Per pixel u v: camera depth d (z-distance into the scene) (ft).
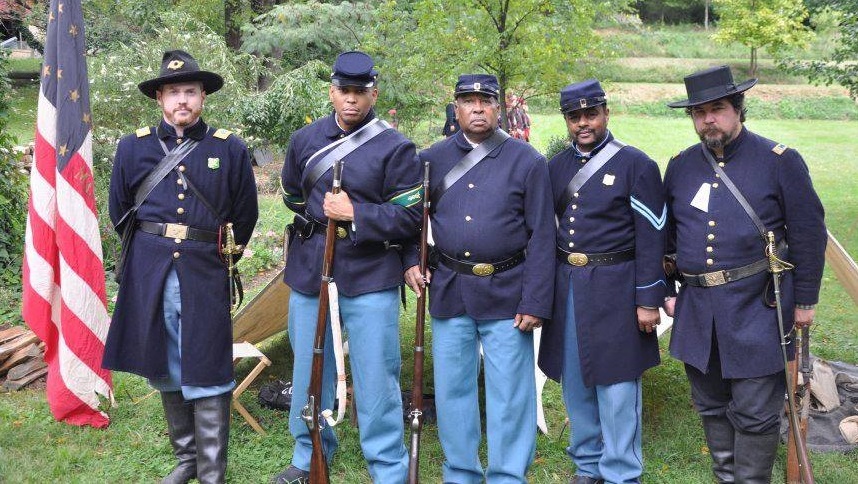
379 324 11.35
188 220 11.54
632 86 91.56
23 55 82.89
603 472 11.64
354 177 11.17
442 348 11.34
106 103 23.12
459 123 11.31
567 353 11.68
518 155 11.16
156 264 11.44
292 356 17.60
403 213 11.11
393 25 31.07
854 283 14.10
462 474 11.55
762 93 88.07
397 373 11.73
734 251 10.78
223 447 11.68
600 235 11.32
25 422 14.03
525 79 26.86
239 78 36.63
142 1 50.55
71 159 14.14
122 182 11.66
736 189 10.84
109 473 12.37
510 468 11.17
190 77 11.40
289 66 49.01
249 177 12.15
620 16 30.17
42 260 14.29
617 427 11.44
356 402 11.70
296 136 11.78
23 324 19.15
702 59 109.40
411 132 44.50
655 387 15.92
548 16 26.43
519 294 11.10
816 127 72.08
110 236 23.41
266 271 25.08
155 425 14.08
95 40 50.62
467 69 25.63
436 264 11.48
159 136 11.67
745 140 11.01
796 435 11.13
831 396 14.05
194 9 50.62
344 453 13.08
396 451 11.75
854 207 35.17
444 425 11.44
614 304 11.30
